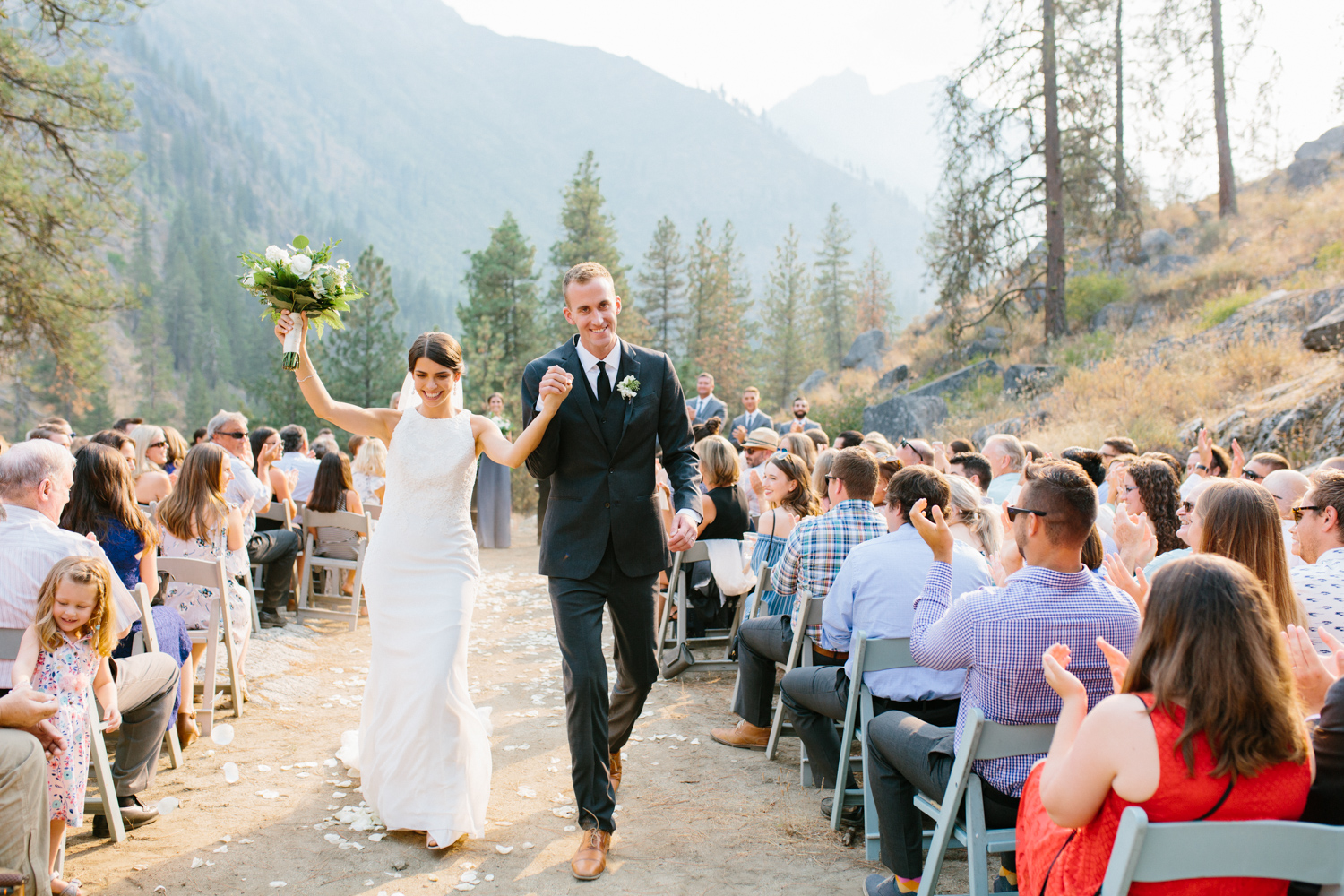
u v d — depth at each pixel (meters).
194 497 5.30
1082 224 18.88
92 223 15.55
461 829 3.53
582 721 3.40
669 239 46.88
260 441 7.51
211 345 135.25
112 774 3.72
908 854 3.07
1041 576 2.77
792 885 3.29
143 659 3.78
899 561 3.80
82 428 73.88
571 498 3.52
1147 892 1.83
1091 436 11.02
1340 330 9.46
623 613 3.59
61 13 14.57
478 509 13.26
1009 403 15.47
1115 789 1.89
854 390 22.11
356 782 4.24
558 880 3.31
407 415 3.70
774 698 5.41
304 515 7.76
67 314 15.62
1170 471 4.54
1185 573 1.89
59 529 3.49
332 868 3.38
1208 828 1.76
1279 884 1.87
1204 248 19.83
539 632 7.75
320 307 3.46
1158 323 16.02
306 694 5.71
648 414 3.58
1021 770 2.67
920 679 3.57
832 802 3.91
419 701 3.54
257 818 3.83
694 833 3.74
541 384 3.30
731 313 45.31
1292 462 8.27
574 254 36.16
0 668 3.17
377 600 3.62
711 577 6.66
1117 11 19.42
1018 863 2.34
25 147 15.23
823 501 6.22
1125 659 2.24
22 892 2.57
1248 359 10.91
